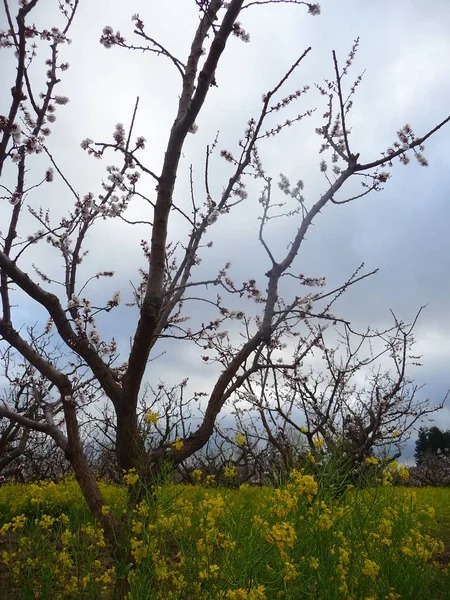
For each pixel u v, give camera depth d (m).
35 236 4.82
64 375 3.83
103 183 4.87
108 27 3.75
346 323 4.15
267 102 4.06
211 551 2.96
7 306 3.75
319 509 3.31
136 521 3.05
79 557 3.85
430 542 4.13
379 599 3.18
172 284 4.22
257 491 5.00
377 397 8.42
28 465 11.16
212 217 4.18
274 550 3.04
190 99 3.79
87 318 3.91
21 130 3.75
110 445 10.12
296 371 5.93
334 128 5.39
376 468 4.12
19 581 3.60
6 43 4.16
